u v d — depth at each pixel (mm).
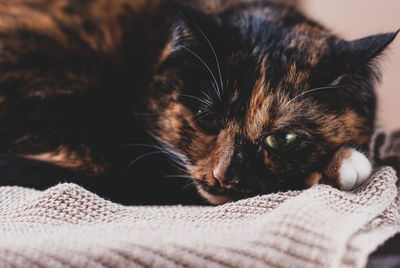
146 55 369
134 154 348
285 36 332
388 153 378
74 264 222
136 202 336
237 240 234
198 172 325
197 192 330
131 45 371
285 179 314
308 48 322
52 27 356
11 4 359
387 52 304
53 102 342
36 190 317
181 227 256
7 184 331
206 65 316
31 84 341
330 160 313
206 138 324
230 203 276
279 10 385
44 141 338
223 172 306
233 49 318
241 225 254
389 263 228
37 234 250
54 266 221
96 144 342
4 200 293
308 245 230
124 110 358
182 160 336
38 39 349
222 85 311
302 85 307
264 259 228
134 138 354
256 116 308
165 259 226
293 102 306
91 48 361
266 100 307
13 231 256
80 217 271
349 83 309
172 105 334
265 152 311
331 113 312
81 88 351
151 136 352
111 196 335
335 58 311
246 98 308
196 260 226
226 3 403
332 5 513
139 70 367
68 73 349
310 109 307
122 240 233
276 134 308
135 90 362
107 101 356
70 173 336
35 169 336
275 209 254
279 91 307
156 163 348
